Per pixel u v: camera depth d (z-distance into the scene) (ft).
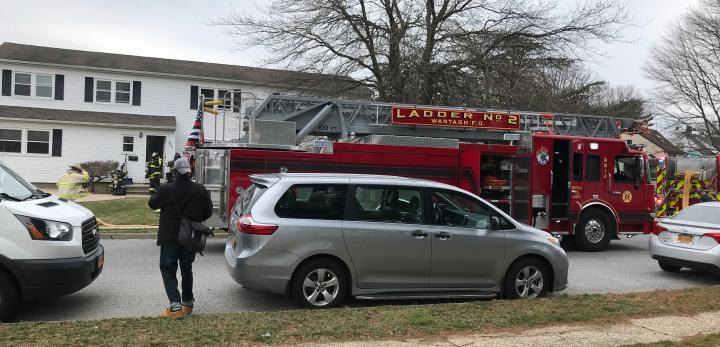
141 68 94.22
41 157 86.48
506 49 65.87
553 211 41.09
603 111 115.85
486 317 19.38
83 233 21.09
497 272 23.39
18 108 87.20
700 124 132.16
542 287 24.16
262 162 35.73
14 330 16.78
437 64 65.31
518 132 42.32
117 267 31.01
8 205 19.31
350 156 37.24
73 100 90.48
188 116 95.81
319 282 21.59
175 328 17.29
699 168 60.75
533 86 64.75
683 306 21.66
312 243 21.29
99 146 88.99
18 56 87.56
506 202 40.01
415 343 16.55
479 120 43.88
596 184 41.39
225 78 96.58
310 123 41.63
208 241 42.32
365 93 73.87
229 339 16.30
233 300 23.70
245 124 42.39
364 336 17.04
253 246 21.06
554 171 41.57
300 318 18.81
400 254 22.17
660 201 59.77
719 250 29.32
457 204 23.52
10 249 18.94
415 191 23.04
